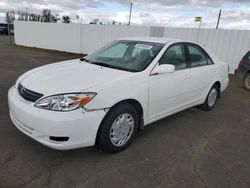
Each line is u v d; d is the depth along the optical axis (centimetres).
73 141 261
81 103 257
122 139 312
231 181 265
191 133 389
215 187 254
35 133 264
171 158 306
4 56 1248
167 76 362
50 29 1742
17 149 300
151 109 346
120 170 272
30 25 1912
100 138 288
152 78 336
